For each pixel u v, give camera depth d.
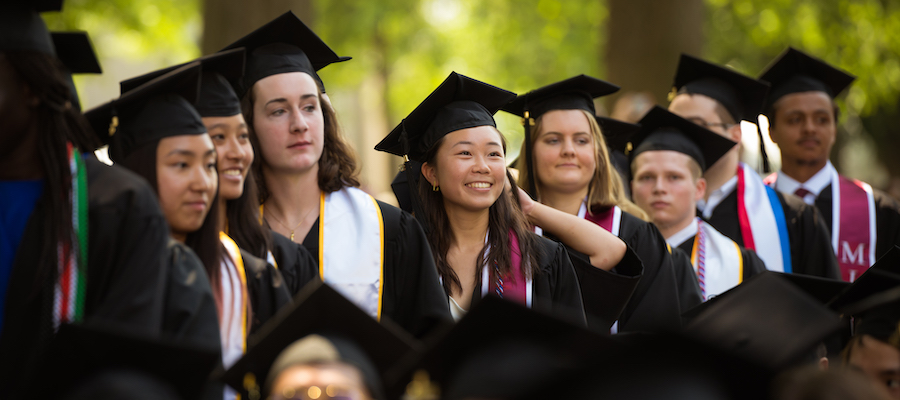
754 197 14.34
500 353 5.50
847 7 38.50
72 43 9.16
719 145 13.38
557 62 45.00
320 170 10.05
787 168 15.87
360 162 10.72
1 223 6.45
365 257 9.66
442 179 10.30
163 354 5.87
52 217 6.41
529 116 12.28
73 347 5.77
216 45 24.69
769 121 15.98
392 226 9.94
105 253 6.53
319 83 10.29
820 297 9.94
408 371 6.26
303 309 6.48
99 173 6.77
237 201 8.77
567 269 10.58
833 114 15.76
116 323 6.28
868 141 49.03
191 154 7.44
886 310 7.46
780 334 6.45
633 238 11.93
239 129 8.48
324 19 48.28
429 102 10.43
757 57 43.84
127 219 6.59
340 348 5.57
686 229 13.12
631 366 4.93
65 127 6.64
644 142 13.47
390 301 9.74
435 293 9.70
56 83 6.59
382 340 6.59
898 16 38.31
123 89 8.88
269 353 6.48
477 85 10.52
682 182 12.99
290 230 9.73
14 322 6.31
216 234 7.73
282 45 9.93
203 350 5.89
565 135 12.02
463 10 53.66
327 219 9.82
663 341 5.05
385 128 56.19
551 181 12.02
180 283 6.79
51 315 6.30
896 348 7.16
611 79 29.55
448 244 10.40
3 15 6.48
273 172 9.79
